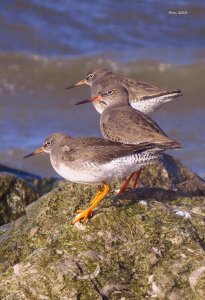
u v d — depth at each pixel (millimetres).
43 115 24859
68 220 11969
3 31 30438
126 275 10523
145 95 16531
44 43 30000
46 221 12414
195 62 28484
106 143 12094
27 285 10469
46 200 12820
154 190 12453
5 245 12359
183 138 23016
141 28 31203
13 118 24547
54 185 18359
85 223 11352
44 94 26875
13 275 10781
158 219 11414
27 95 26703
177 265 10602
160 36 30797
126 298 10242
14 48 29453
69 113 25078
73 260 10680
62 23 31141
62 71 28422
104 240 11039
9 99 26203
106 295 10281
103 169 11750
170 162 15102
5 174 15828
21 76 27953
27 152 21984
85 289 10312
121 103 15609
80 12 31781
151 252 10789
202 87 27438
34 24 30812
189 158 21719
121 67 28500
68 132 23500
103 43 30156
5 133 23266
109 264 10641
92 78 18969
